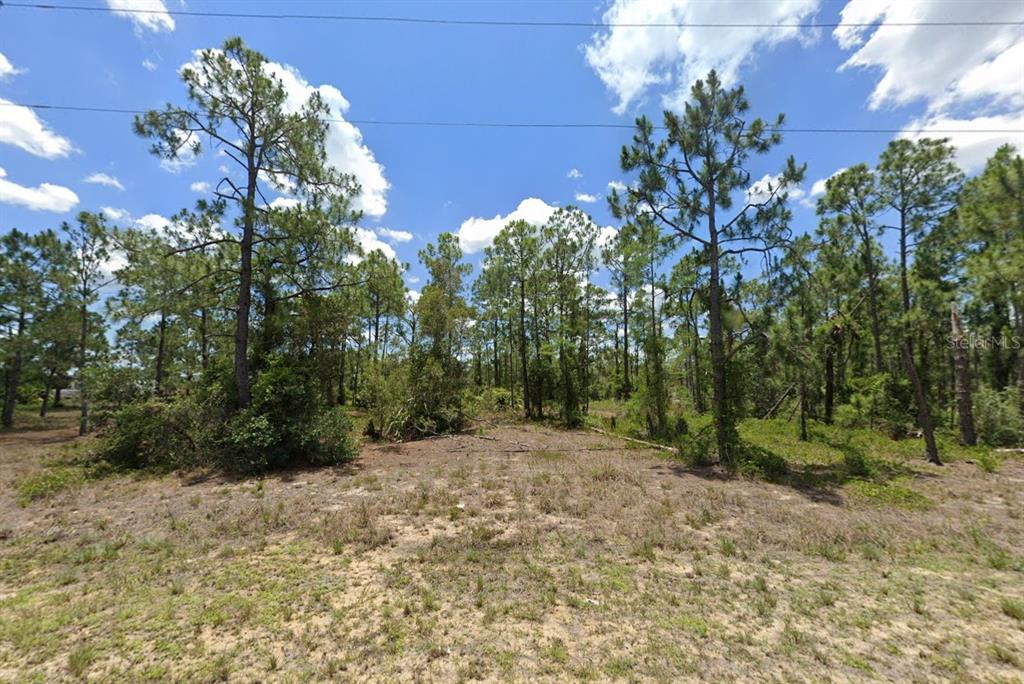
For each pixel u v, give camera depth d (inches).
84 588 159.9
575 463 408.5
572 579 167.5
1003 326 719.7
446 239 808.9
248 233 449.7
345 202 508.4
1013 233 411.2
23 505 273.7
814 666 116.6
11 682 107.7
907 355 435.8
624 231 677.9
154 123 404.2
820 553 196.4
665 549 200.5
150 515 251.4
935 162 566.9
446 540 205.9
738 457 391.9
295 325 520.4
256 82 435.8
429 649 122.6
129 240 565.9
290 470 382.9
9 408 829.8
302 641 126.3
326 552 194.2
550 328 835.4
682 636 130.6
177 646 123.3
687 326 509.0
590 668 115.0
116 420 425.7
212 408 414.3
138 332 676.1
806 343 432.1
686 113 409.4
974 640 128.7
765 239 400.5
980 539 210.2
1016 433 519.5
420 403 612.1
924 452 454.0
